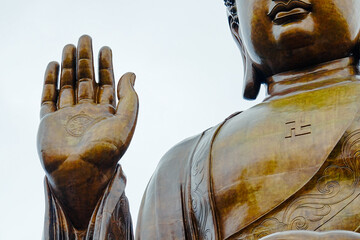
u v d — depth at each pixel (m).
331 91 17.36
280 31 17.83
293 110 17.20
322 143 16.62
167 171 17.80
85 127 17.19
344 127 16.67
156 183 17.77
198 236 17.16
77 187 17.00
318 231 15.84
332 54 18.00
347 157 16.45
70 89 17.69
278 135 16.94
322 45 17.88
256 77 18.70
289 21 17.83
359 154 16.42
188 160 17.73
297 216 16.33
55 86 17.84
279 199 16.50
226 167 17.05
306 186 16.44
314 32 17.77
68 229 17.14
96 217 16.94
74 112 17.36
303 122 16.92
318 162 16.53
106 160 17.00
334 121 16.78
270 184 16.64
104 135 17.00
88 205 17.12
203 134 18.05
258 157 16.84
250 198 16.70
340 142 16.56
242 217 16.69
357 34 18.09
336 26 17.80
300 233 14.89
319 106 17.09
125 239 17.09
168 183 17.66
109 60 17.83
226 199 16.91
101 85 17.69
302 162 16.61
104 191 17.11
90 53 17.83
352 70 18.06
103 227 16.75
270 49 18.06
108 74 17.73
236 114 17.97
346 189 16.30
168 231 17.30
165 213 17.42
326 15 17.75
